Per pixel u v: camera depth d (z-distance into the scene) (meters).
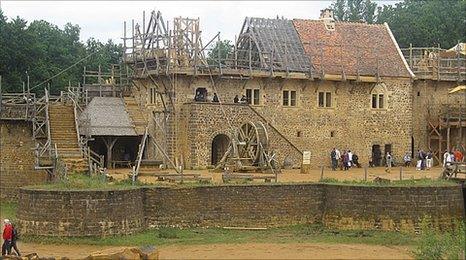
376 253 35.53
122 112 56.62
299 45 59.94
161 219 41.03
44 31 88.50
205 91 55.12
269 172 50.53
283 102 58.00
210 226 41.94
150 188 40.88
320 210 44.00
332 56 60.31
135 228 39.59
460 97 64.56
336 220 42.88
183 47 54.56
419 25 90.94
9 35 70.69
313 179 46.97
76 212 37.97
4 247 34.78
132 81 58.75
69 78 76.56
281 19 61.19
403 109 61.81
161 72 54.03
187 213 41.53
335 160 56.88
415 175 51.09
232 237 39.62
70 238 37.88
